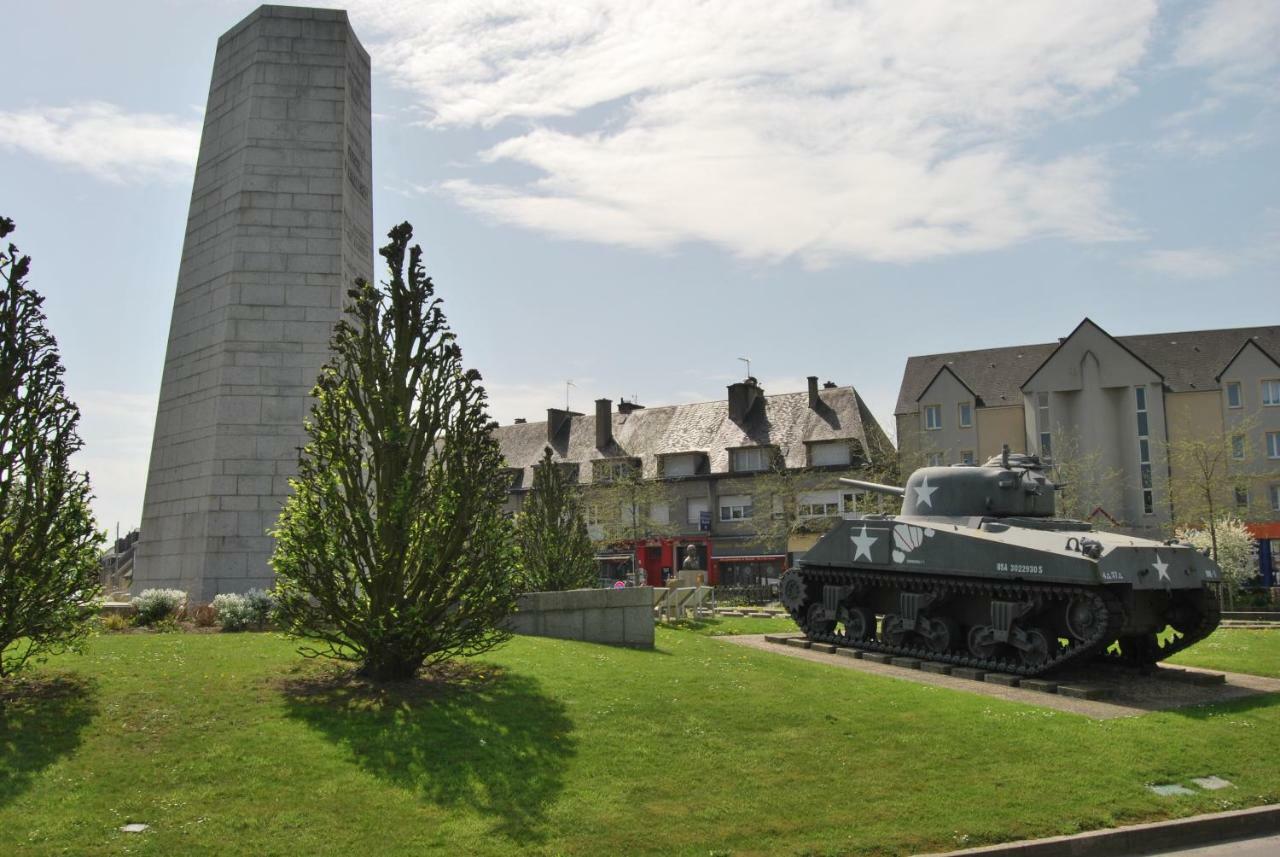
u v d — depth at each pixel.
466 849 8.30
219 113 22.02
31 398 11.92
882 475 51.66
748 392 58.53
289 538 12.60
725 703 12.79
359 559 12.55
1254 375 49.72
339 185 21.17
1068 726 13.10
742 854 8.63
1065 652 17.00
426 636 12.48
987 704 14.19
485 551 13.03
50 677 12.07
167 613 17.55
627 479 56.34
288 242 20.80
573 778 9.95
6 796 8.62
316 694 11.84
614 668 14.33
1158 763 11.75
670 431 60.75
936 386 54.53
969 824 9.58
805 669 16.12
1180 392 50.91
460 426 13.03
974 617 19.19
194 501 20.17
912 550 19.50
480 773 9.80
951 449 53.72
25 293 11.96
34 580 11.88
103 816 8.43
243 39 21.84
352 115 22.05
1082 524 19.92
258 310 20.47
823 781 10.45
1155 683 17.53
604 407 62.28
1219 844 9.91
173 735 10.24
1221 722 13.86
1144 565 16.89
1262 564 46.94
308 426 12.87
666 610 26.30
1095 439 51.22
